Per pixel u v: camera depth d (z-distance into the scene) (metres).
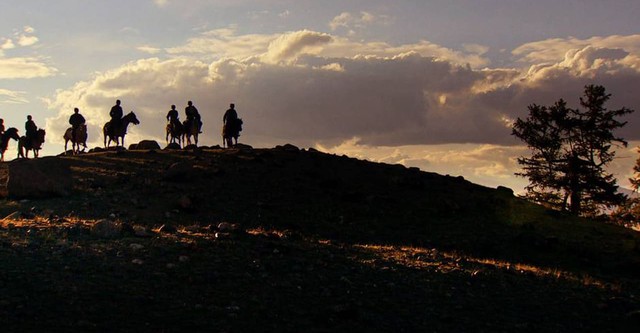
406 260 21.22
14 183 33.81
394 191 40.12
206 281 16.77
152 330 13.20
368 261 20.56
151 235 21.28
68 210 30.92
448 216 36.31
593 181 55.81
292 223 32.44
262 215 33.44
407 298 17.06
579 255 31.11
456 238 32.28
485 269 21.09
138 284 16.08
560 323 16.48
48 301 14.34
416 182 41.41
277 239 22.88
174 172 38.44
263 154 45.28
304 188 38.88
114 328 13.14
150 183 37.53
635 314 17.33
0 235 20.00
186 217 31.75
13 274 15.89
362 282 18.08
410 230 33.47
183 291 15.88
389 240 31.33
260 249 20.45
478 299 17.62
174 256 18.75
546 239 32.22
